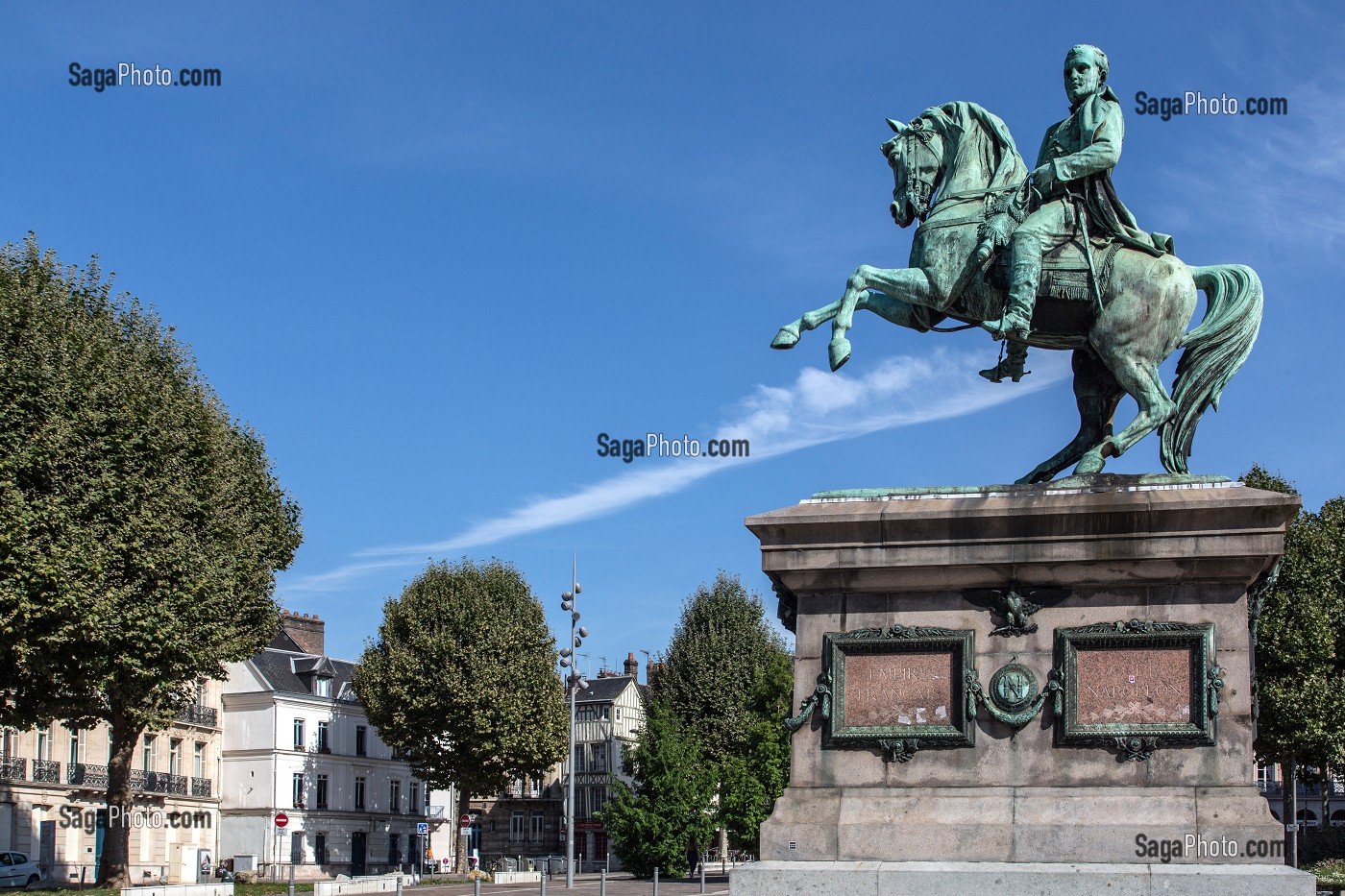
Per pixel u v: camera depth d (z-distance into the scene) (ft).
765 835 30.99
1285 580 108.17
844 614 32.22
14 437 76.07
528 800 255.91
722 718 179.73
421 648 159.02
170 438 84.53
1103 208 34.17
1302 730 106.01
